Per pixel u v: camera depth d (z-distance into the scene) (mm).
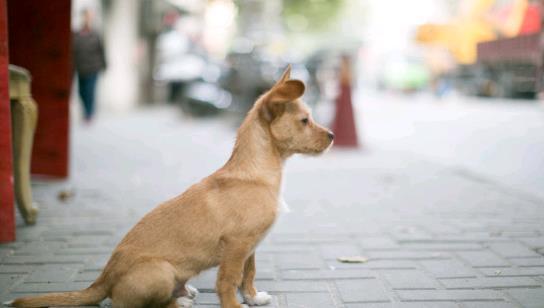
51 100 7055
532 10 14172
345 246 4484
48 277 3750
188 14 27359
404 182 7391
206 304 3363
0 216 4504
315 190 6832
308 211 5715
